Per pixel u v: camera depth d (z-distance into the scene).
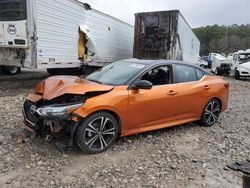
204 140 5.88
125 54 17.66
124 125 5.12
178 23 14.16
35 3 9.44
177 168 4.54
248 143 5.91
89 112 4.61
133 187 3.91
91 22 13.05
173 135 6.03
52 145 4.92
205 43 103.50
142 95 5.28
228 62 25.73
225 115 8.24
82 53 12.66
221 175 4.41
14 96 9.00
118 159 4.70
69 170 4.23
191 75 6.43
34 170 4.18
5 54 10.26
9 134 5.39
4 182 3.85
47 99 4.67
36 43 9.65
